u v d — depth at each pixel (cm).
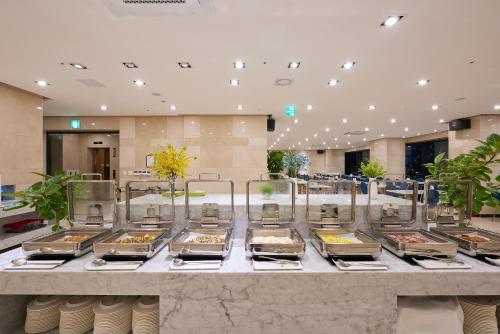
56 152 771
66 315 169
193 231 219
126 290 159
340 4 221
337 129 1025
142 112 677
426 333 164
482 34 271
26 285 159
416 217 233
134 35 271
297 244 175
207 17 239
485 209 751
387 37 278
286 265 167
